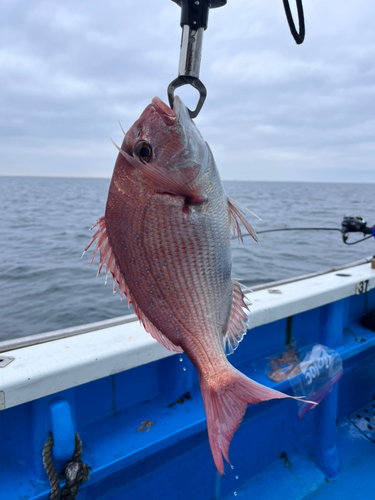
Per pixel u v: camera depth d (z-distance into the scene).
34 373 1.51
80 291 8.44
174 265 0.96
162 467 1.94
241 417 0.91
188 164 0.94
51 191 73.19
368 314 3.02
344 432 2.70
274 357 2.53
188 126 0.94
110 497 1.78
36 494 1.52
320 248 14.73
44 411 1.59
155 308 0.98
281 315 2.30
